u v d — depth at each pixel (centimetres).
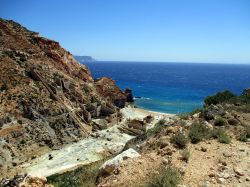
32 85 7525
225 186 1062
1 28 9556
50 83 8144
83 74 10794
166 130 1731
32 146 5919
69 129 7069
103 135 6334
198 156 1349
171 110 11306
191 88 18625
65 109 7450
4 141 5516
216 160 1307
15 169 4838
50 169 4534
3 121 5953
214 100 3391
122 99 11256
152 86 19425
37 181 1282
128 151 1399
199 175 1140
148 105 12250
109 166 1313
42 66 8694
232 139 1631
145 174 1151
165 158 1291
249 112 2242
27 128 6222
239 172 1166
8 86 6944
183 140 1484
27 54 8912
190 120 2011
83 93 9375
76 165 4562
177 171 1149
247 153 1398
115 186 1102
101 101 9606
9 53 8319
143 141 2023
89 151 5266
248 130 1722
